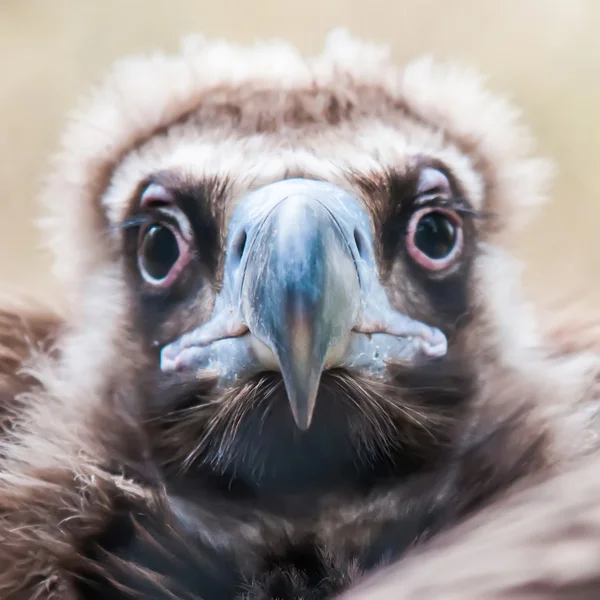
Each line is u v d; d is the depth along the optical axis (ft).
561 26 13.47
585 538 9.21
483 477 9.69
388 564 9.65
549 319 10.10
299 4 13.91
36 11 14.01
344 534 9.69
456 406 9.71
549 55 13.35
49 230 9.98
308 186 9.66
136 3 14.10
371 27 13.70
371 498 9.69
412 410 9.68
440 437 9.69
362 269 9.65
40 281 10.54
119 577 9.68
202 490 9.70
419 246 9.71
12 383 9.93
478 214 9.78
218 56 9.86
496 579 9.21
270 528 9.70
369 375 9.65
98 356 9.78
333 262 9.60
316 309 9.58
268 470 9.66
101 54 13.91
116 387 9.75
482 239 9.78
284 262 9.59
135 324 9.74
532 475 9.68
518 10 13.55
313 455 9.66
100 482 9.71
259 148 9.71
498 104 9.90
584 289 10.46
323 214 9.62
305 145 9.71
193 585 9.68
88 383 9.78
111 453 9.73
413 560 9.32
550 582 9.19
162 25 14.01
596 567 9.19
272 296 9.59
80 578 9.68
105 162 9.82
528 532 9.24
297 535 9.69
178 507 9.71
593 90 13.16
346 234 9.64
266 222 9.62
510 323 9.78
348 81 9.81
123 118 9.82
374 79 9.82
